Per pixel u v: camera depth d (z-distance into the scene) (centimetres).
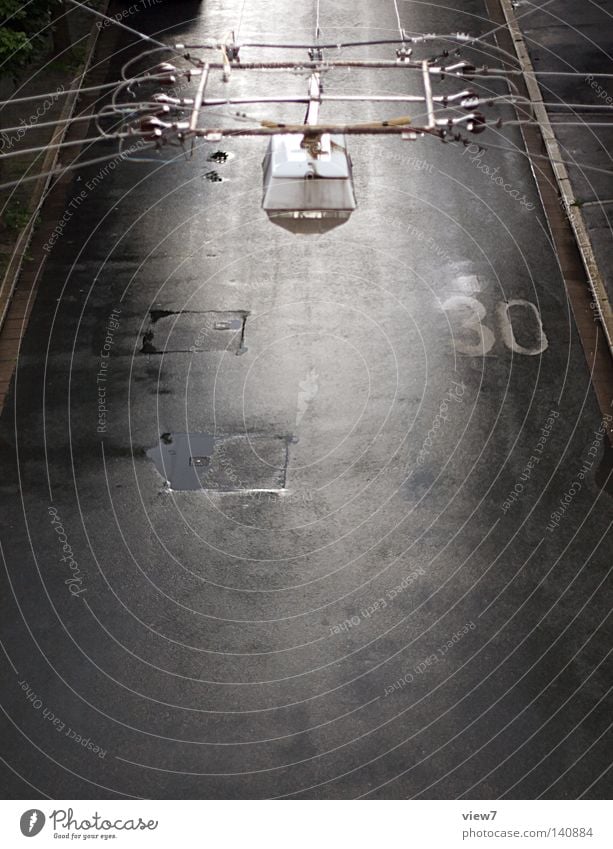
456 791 1242
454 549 1516
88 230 2084
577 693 1338
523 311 1889
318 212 1123
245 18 2717
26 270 2008
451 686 1350
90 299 1941
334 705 1337
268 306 1914
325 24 2686
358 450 1662
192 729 1319
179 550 1530
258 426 1705
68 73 2538
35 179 2198
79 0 2700
